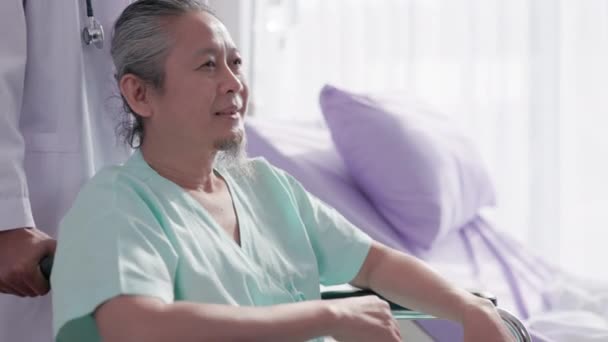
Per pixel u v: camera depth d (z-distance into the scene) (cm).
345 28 279
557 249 279
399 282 128
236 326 96
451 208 213
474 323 118
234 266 114
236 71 120
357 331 104
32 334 134
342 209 205
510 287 198
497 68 283
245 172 130
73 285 98
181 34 115
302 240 127
